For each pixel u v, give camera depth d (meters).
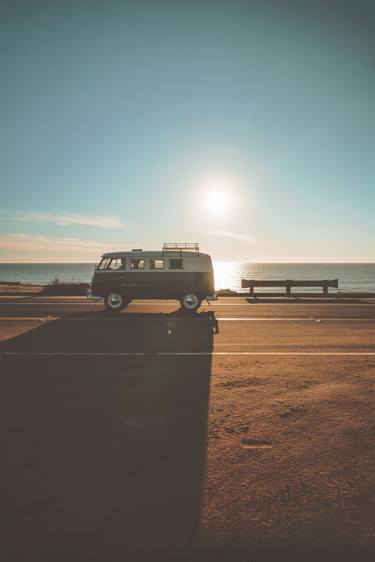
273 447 3.49
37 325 10.70
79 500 2.68
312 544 2.27
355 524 2.43
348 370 6.11
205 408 4.46
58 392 5.01
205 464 3.18
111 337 8.91
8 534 2.35
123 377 5.70
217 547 2.25
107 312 13.70
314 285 20.69
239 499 2.70
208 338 8.84
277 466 3.15
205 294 13.77
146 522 2.46
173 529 2.39
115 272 13.95
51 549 2.23
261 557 2.18
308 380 5.55
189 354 7.21
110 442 3.59
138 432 3.81
